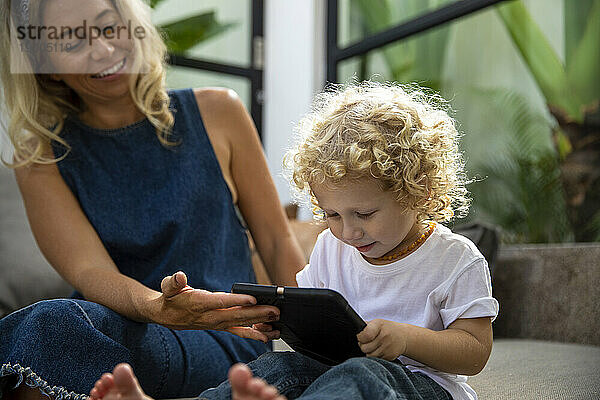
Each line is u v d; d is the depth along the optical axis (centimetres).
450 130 107
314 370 94
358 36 321
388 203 95
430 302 98
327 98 114
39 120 139
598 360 153
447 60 306
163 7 305
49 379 97
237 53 327
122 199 136
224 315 98
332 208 97
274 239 145
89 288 117
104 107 140
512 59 289
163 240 134
